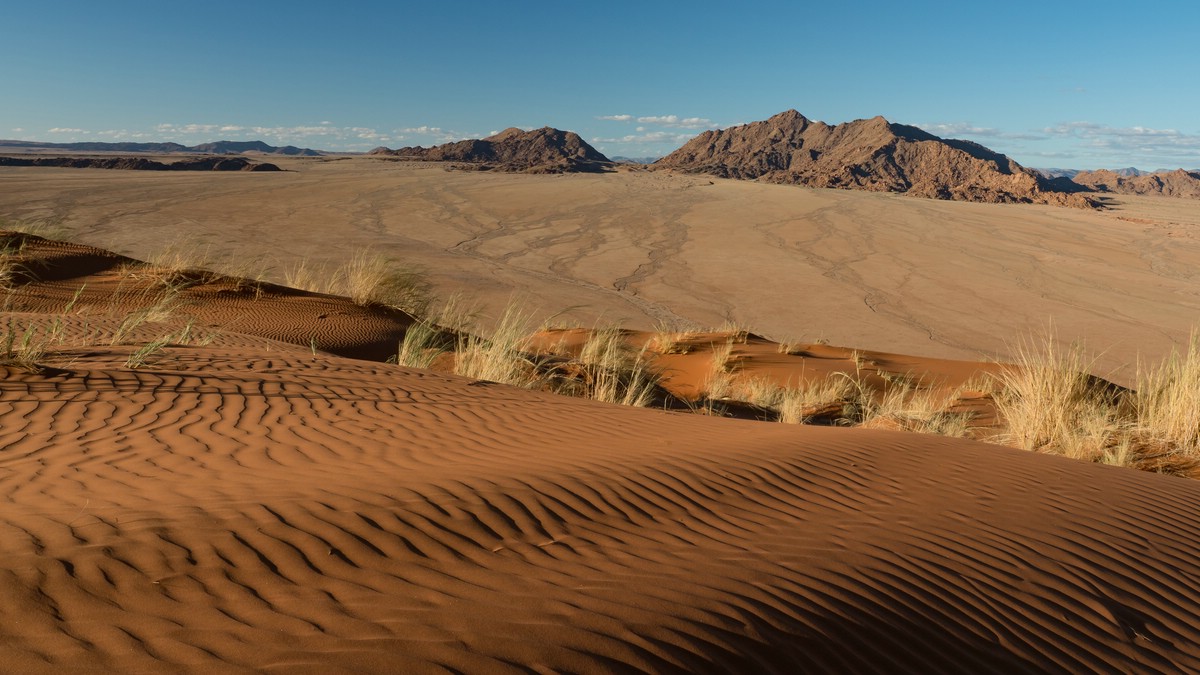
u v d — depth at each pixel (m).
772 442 6.51
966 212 155.38
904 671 2.91
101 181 158.00
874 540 4.23
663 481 4.96
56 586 2.73
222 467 4.78
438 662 2.35
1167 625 3.82
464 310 20.03
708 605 3.03
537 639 2.57
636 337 20.20
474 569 3.28
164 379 7.34
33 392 6.52
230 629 2.51
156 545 3.18
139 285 16.69
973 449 6.88
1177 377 10.03
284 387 7.52
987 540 4.45
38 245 18.09
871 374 17.05
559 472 5.00
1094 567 4.28
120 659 2.27
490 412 7.39
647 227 114.38
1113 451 8.86
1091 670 3.27
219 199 126.94
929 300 71.31
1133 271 92.19
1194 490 6.32
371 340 15.40
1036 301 72.50
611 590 3.11
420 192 152.38
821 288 74.81
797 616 3.08
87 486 4.18
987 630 3.38
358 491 4.20
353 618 2.65
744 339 20.09
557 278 74.12
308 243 85.19
